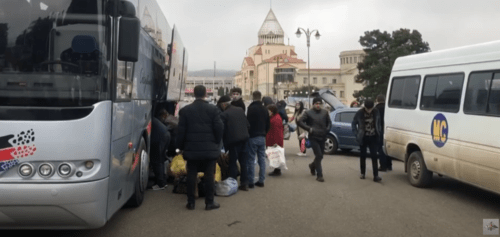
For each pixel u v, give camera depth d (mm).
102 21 4723
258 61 155250
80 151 4531
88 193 4543
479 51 7438
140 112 6820
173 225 6070
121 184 5453
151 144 8484
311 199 7828
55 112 4508
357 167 11898
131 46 4887
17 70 4527
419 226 6109
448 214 6820
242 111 8297
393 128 10164
